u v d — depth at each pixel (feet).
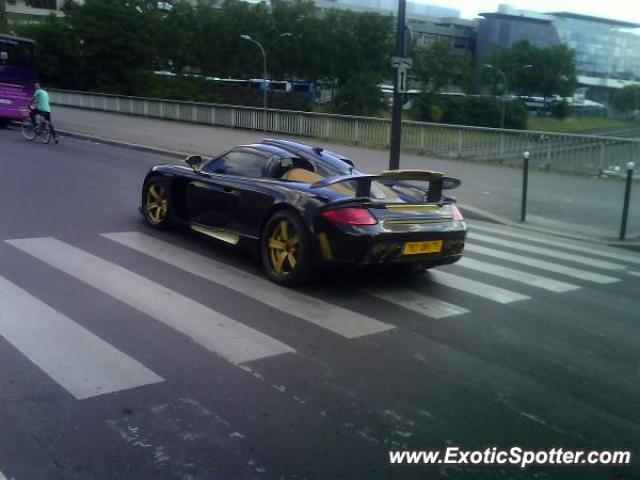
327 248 20.66
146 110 100.37
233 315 18.74
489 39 390.01
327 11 321.73
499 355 17.07
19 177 41.68
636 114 338.95
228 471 11.11
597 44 423.64
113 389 13.76
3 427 12.10
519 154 63.31
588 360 17.15
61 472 10.85
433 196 22.89
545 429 13.25
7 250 24.25
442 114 288.30
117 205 34.55
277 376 14.88
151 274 22.30
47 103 64.28
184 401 13.43
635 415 14.08
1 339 15.98
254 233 23.25
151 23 203.62
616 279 26.71
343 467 11.44
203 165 26.91
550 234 37.47
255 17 270.67
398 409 13.69
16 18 250.98
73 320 17.53
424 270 25.45
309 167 24.26
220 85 240.94
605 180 57.47
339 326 18.40
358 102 276.62
